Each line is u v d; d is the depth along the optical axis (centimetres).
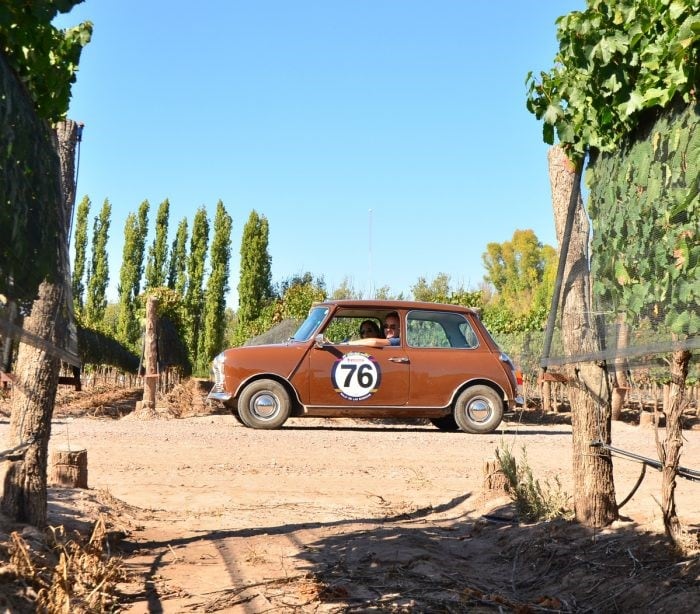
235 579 520
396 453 1106
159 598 478
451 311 1470
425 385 1430
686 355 456
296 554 589
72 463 769
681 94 400
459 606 468
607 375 588
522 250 9244
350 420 1728
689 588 434
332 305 1453
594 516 583
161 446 1103
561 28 480
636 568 484
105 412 2000
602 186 496
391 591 495
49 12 336
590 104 490
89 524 628
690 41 368
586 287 548
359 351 1426
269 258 4750
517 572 542
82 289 6275
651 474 957
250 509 766
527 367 1561
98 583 477
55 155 376
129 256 5878
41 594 416
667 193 409
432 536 658
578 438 592
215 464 983
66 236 384
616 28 445
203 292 5572
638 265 437
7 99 328
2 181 316
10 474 551
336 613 453
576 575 504
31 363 549
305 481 912
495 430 1462
